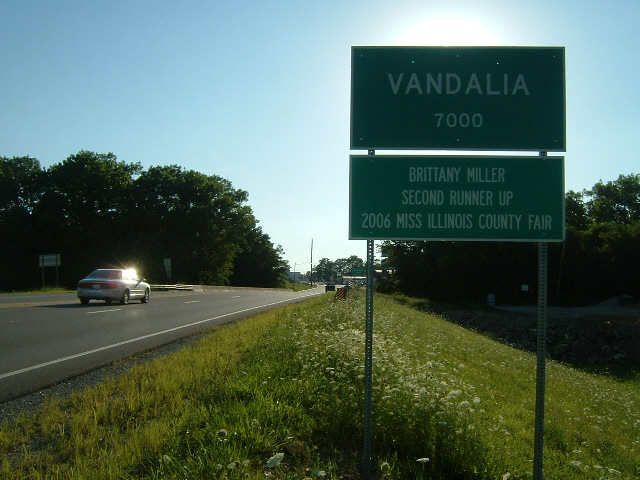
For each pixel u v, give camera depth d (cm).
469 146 554
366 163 549
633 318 4550
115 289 2484
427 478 509
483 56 561
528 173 549
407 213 545
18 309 2100
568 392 1348
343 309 1716
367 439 499
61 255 6856
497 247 6028
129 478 443
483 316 4581
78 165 7125
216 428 523
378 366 655
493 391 1038
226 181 8794
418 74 559
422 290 6700
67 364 973
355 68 561
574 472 633
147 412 618
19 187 7119
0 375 877
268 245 11744
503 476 502
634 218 7938
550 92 559
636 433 1038
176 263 7175
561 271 6288
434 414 566
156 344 1216
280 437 538
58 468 461
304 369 747
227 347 1088
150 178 7506
